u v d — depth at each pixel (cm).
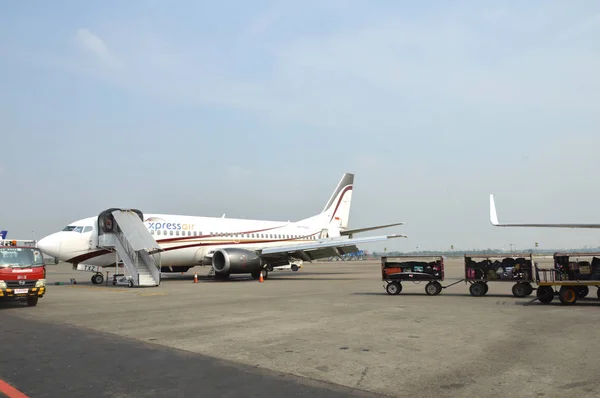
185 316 1311
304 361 768
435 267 1930
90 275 4028
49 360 784
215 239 3325
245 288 2398
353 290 2227
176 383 646
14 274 1493
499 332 1019
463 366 729
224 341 941
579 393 591
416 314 1319
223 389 618
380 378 666
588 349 842
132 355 820
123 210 2588
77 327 1128
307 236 3950
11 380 664
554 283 1511
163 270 3394
